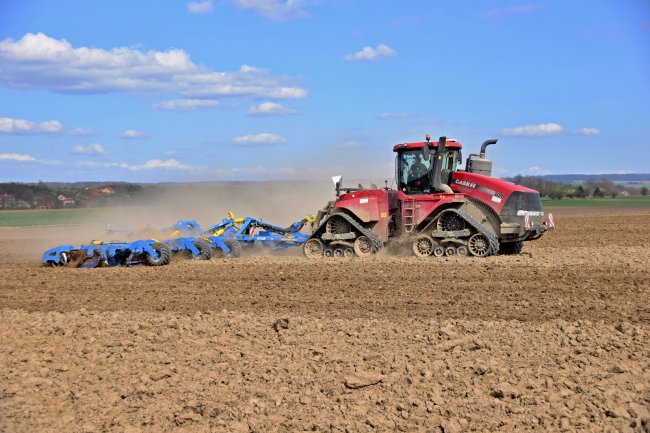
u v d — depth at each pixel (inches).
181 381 342.3
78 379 348.8
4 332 438.6
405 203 752.3
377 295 531.8
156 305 518.0
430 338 399.2
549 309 476.1
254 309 493.0
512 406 305.3
